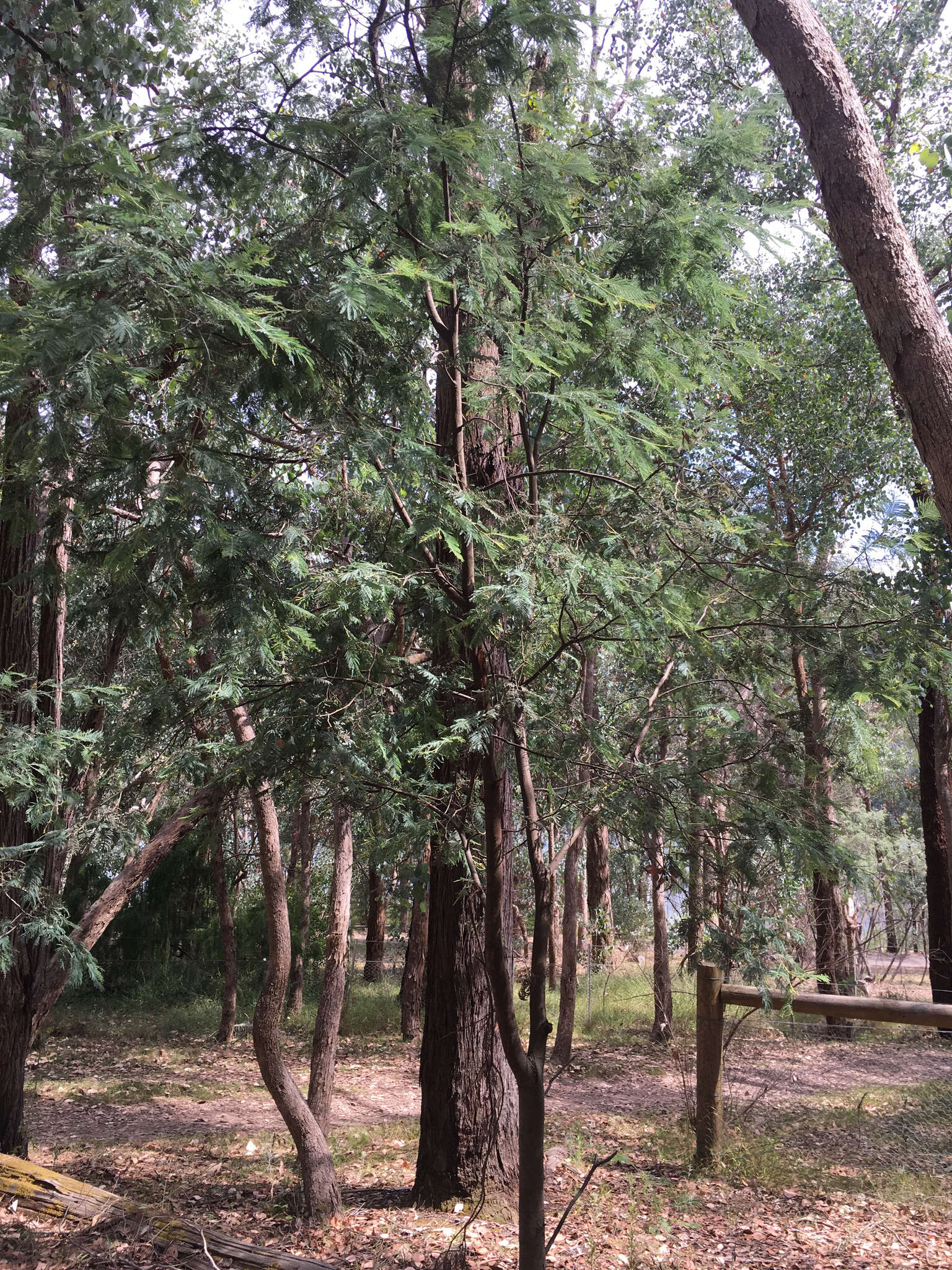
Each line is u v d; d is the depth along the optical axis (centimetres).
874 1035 1261
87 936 650
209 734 466
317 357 306
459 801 419
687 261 410
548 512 352
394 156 325
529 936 1534
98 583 317
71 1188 520
